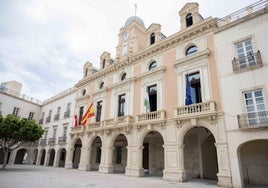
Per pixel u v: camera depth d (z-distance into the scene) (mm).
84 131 23766
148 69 19625
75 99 28125
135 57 20875
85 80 27469
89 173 19047
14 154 33969
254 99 12164
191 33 16516
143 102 18641
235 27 14164
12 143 22922
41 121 36781
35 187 9984
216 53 14680
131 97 19922
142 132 17469
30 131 22531
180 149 14477
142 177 16156
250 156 14695
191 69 15859
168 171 14531
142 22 26188
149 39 20969
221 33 14805
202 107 14062
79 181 12883
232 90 13078
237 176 11461
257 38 12891
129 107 19719
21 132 21859
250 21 13523
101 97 23844
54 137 31016
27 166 28484
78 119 26859
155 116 16812
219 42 14734
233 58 13656
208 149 17359
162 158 18891
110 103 22219
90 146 22781
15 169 22000
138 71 20438
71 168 25047
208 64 14922
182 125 14867
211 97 14031
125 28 24906
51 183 11633
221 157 12352
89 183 12039
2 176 14531
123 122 18859
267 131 10992
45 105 38281
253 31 13188
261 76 12102
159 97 17375
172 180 14055
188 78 16000
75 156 28750
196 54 15508
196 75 15773
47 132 33594
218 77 14070
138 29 23953
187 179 15203
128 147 17953
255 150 14570
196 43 16203
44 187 10062
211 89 14211
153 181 13734
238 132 12070
